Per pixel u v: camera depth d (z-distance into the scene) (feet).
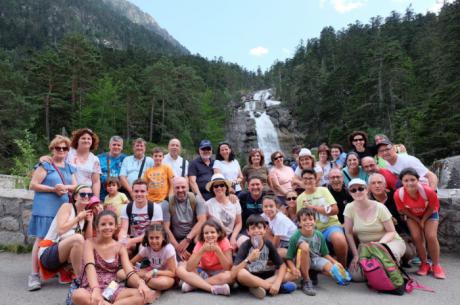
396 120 99.09
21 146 38.81
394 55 109.19
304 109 167.63
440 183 30.76
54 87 119.55
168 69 154.61
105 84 133.80
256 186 17.08
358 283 14.20
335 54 227.40
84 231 13.66
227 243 14.23
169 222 16.19
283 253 14.32
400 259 15.19
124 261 12.12
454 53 76.18
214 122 168.04
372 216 15.01
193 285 12.91
